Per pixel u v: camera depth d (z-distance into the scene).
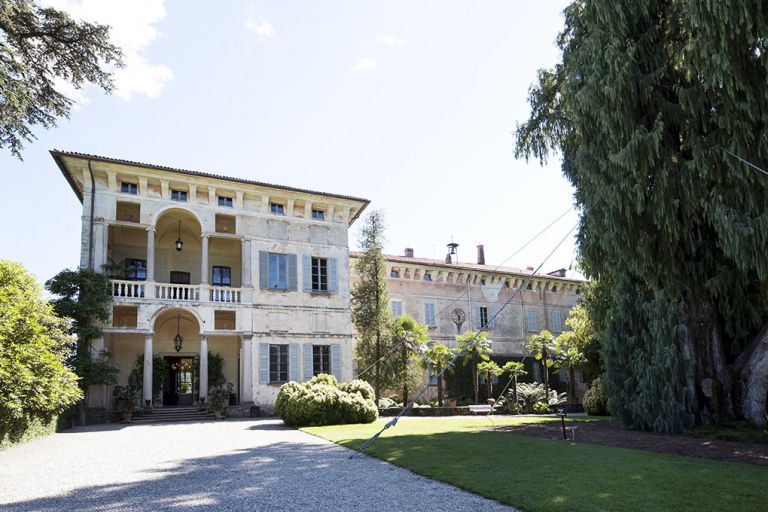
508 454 10.33
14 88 11.81
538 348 33.16
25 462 10.57
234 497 6.95
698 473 7.91
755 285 15.20
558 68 19.45
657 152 13.66
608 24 14.75
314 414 18.86
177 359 28.67
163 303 25.00
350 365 29.03
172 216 27.88
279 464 9.76
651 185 14.46
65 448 12.97
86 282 22.42
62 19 13.09
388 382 29.86
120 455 11.52
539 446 11.68
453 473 8.20
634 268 14.96
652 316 15.20
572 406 32.06
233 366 29.38
